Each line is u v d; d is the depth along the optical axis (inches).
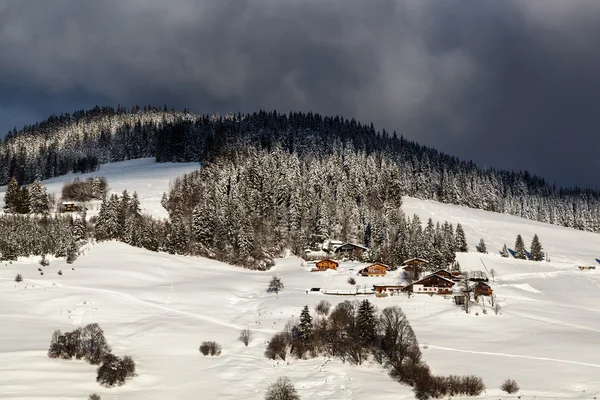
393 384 2397.9
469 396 2183.8
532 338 2947.8
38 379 2197.3
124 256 5017.2
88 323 3117.6
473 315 3447.3
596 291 4694.9
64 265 4566.9
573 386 2234.3
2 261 4606.3
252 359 2701.8
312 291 4215.1
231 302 3922.2
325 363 2677.2
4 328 2859.3
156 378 2385.6
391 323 2748.5
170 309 3597.4
